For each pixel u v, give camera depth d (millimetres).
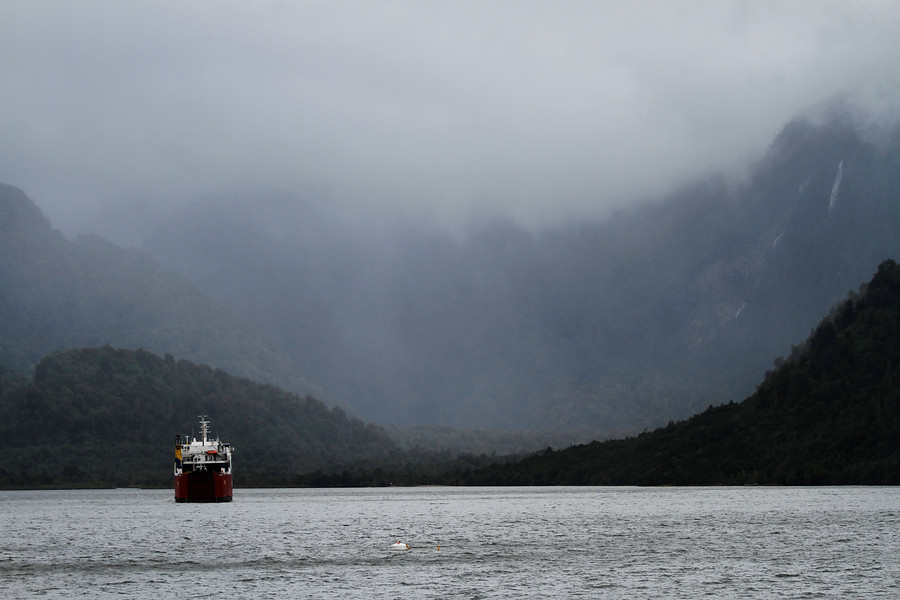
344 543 153375
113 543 156125
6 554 140750
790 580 109250
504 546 146750
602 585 107500
